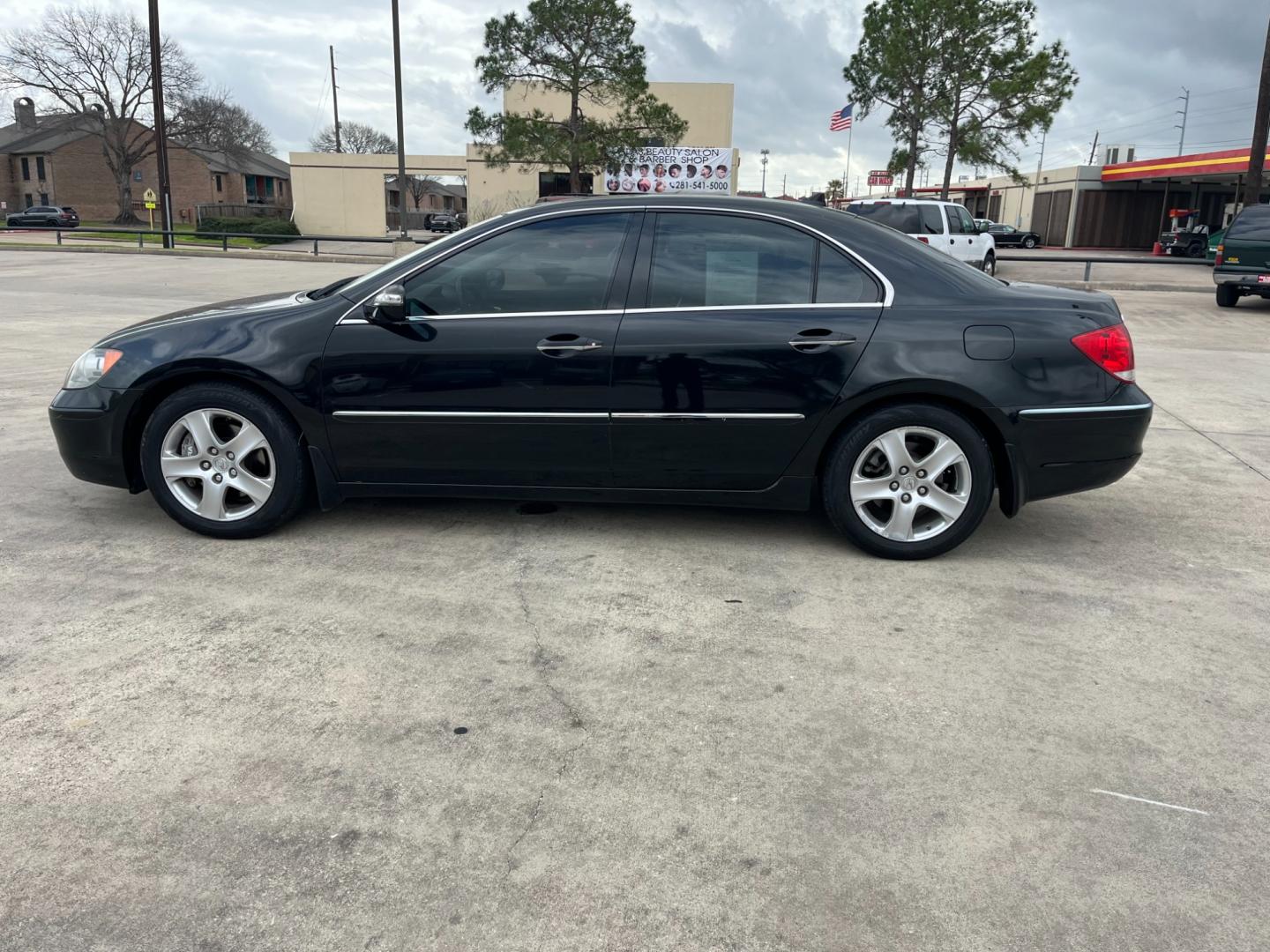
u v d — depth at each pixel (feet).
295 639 11.11
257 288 55.77
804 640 11.35
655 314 13.33
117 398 13.84
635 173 130.52
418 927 6.82
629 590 12.74
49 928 6.73
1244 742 9.32
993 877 7.41
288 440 13.83
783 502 13.83
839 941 6.76
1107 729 9.52
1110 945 6.75
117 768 8.56
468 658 10.78
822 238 13.51
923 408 13.25
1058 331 13.20
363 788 8.38
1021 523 15.87
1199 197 163.43
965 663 10.84
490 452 13.66
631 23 104.53
